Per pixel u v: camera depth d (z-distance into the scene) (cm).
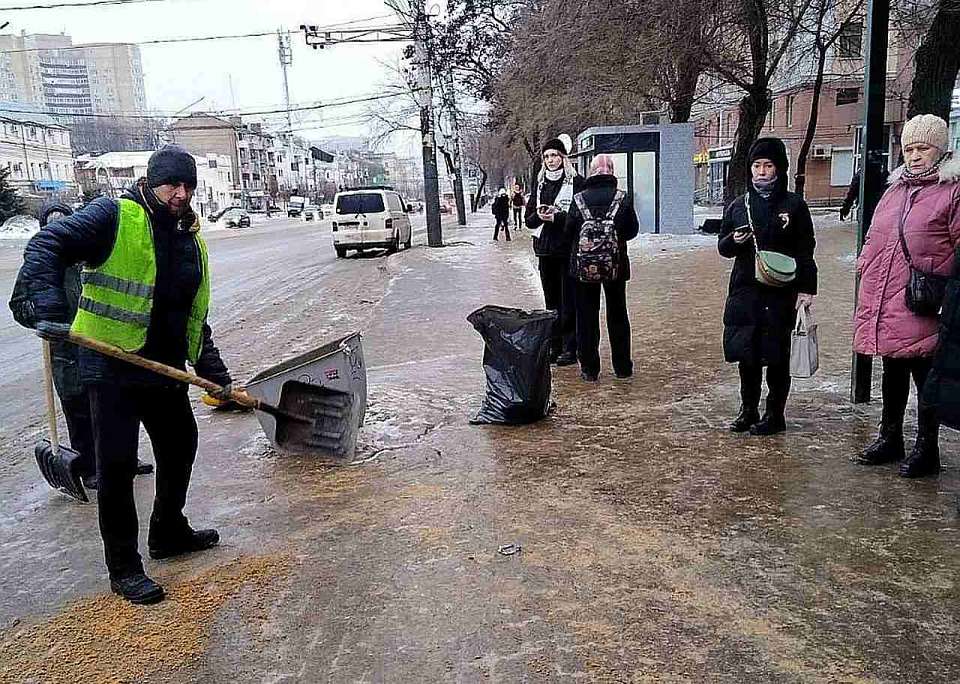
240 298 1516
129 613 343
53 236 326
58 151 7775
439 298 1289
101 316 343
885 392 466
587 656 295
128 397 352
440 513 430
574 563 366
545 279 773
